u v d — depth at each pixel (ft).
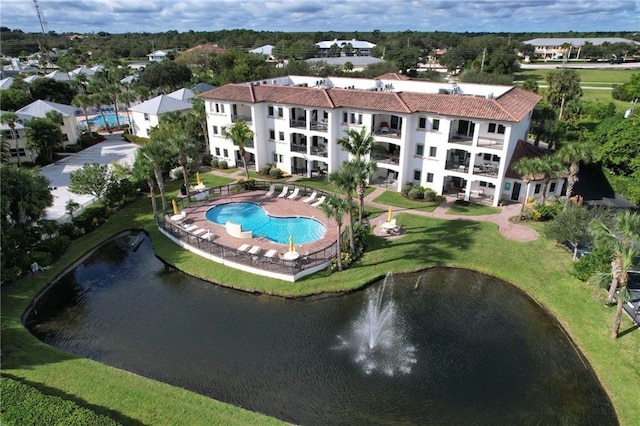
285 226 136.56
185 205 154.40
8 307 98.32
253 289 105.19
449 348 86.38
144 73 377.09
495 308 98.73
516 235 126.00
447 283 108.17
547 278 106.42
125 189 155.74
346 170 107.76
